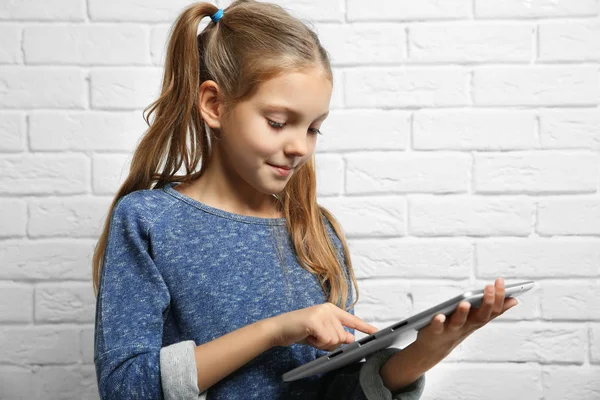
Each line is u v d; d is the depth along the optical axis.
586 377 1.43
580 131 1.42
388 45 1.41
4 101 1.39
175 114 0.99
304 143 0.88
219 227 0.94
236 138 0.90
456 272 1.42
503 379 1.43
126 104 1.40
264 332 0.83
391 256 1.42
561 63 1.41
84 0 1.40
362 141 1.41
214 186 0.97
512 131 1.42
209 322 0.90
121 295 0.88
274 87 0.87
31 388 1.41
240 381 0.90
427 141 1.41
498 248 1.42
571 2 1.41
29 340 1.41
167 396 0.81
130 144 1.40
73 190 1.40
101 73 1.40
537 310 1.43
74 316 1.41
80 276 1.41
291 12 1.40
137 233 0.90
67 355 1.41
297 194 1.02
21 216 1.40
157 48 1.40
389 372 0.87
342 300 1.01
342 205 1.41
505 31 1.41
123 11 1.40
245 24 0.93
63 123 1.40
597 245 1.42
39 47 1.40
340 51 1.41
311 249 1.00
